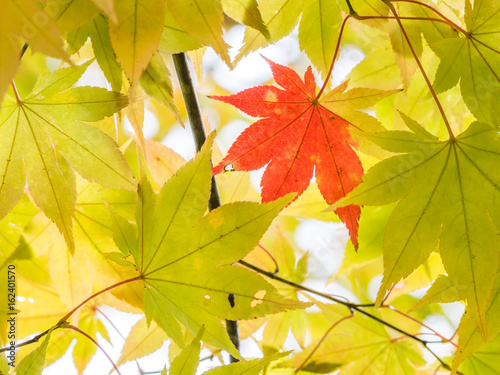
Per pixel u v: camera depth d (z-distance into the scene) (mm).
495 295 407
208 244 406
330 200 423
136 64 385
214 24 385
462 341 408
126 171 413
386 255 405
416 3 420
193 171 405
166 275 412
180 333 417
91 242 445
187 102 438
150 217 411
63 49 361
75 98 409
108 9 358
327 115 425
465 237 406
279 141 424
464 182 409
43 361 409
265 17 424
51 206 411
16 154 409
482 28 413
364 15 429
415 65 429
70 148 411
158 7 384
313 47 429
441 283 412
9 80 358
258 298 406
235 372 402
